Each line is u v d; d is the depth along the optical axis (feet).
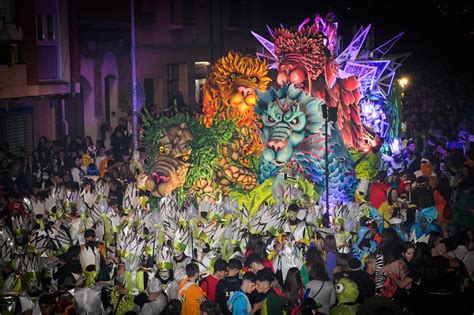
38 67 86.48
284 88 63.87
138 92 91.86
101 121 108.58
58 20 89.51
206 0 137.59
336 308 35.76
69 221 49.34
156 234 45.50
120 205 55.98
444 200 56.08
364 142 65.31
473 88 144.25
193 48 134.31
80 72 102.22
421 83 146.41
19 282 39.24
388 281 40.52
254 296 35.76
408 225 54.54
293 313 35.94
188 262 42.06
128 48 108.47
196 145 58.18
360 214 49.70
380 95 74.49
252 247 44.16
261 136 63.67
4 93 79.00
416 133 86.79
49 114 94.48
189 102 134.41
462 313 38.60
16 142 86.89
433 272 38.63
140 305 37.55
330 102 64.85
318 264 37.47
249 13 149.38
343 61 71.72
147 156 58.59
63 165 73.67
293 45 65.77
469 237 43.86
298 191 56.75
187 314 36.50
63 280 40.14
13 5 81.41
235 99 66.18
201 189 58.23
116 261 42.91
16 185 65.51
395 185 58.59
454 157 71.97
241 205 52.75
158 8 123.65
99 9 103.14
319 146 62.90
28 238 46.11
